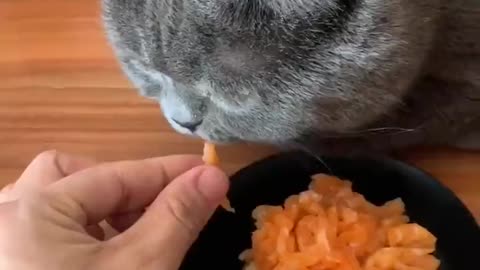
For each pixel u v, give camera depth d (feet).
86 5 1.31
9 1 1.32
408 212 1.07
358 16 0.87
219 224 1.07
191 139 1.18
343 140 1.11
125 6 0.93
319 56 0.89
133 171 0.86
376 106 0.98
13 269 0.74
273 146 1.15
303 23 0.85
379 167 1.09
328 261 1.00
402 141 1.12
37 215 0.76
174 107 0.98
